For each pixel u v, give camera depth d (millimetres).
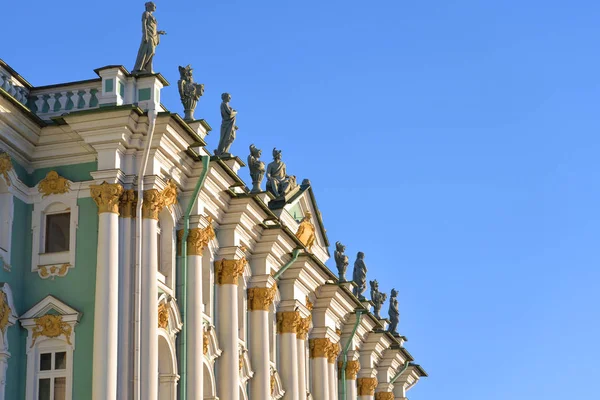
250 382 46562
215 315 44188
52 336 37031
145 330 36938
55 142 38562
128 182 37938
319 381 53438
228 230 45125
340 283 54500
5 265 37219
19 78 39094
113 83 38062
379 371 64000
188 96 41812
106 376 35688
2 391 36125
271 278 48094
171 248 40312
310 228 55125
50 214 38719
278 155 53250
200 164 41031
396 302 67812
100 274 36656
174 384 39594
